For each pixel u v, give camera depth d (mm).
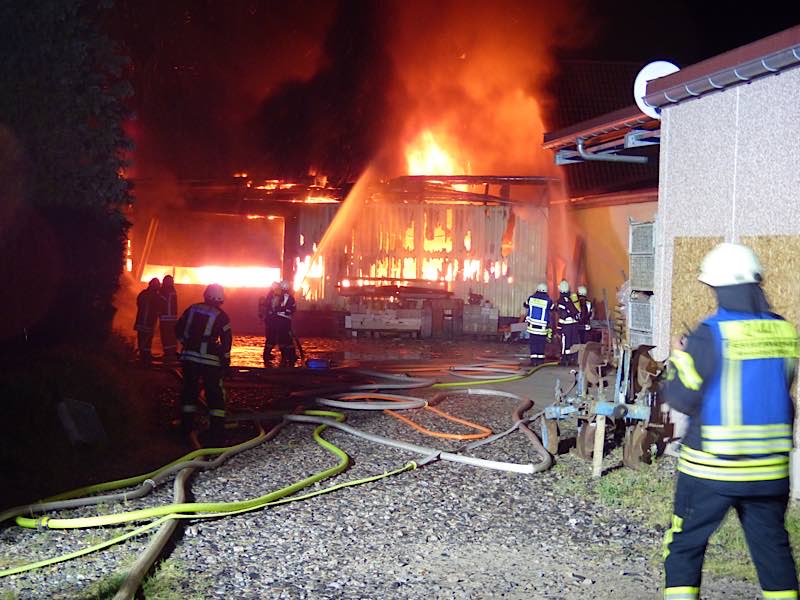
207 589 5336
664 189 9344
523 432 10508
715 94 8469
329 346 21156
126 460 8867
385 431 10719
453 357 18984
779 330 4316
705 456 4238
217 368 9992
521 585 5512
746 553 6039
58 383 9500
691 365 4254
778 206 7586
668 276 9273
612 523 6875
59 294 11789
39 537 6312
